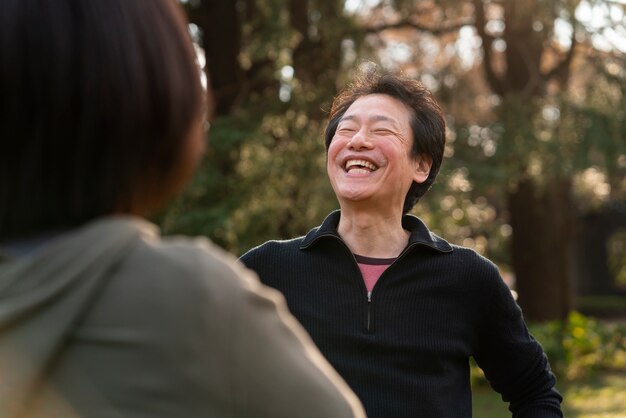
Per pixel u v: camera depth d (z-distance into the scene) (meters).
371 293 2.40
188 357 0.85
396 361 2.36
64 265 0.85
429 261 2.43
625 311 24.08
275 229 10.00
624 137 11.45
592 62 12.08
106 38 0.89
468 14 13.33
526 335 2.56
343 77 10.84
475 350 2.50
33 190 0.90
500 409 9.37
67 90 0.88
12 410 0.82
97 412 0.84
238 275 0.90
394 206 2.54
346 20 10.86
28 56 0.88
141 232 0.90
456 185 10.99
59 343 0.83
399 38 13.81
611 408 9.35
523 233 14.45
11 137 0.88
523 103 12.12
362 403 2.34
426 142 2.59
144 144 0.92
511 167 11.60
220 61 11.05
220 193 9.95
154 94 0.91
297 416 0.87
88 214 0.91
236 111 10.46
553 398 2.54
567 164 11.38
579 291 27.59
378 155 2.51
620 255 32.09
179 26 0.96
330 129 2.70
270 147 10.30
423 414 2.34
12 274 0.85
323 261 2.46
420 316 2.40
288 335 0.91
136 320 0.85
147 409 0.84
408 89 2.61
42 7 0.88
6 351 0.82
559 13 10.94
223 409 0.85
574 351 12.01
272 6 10.26
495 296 2.46
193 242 0.93
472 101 13.33
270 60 10.95
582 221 25.61
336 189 2.55
